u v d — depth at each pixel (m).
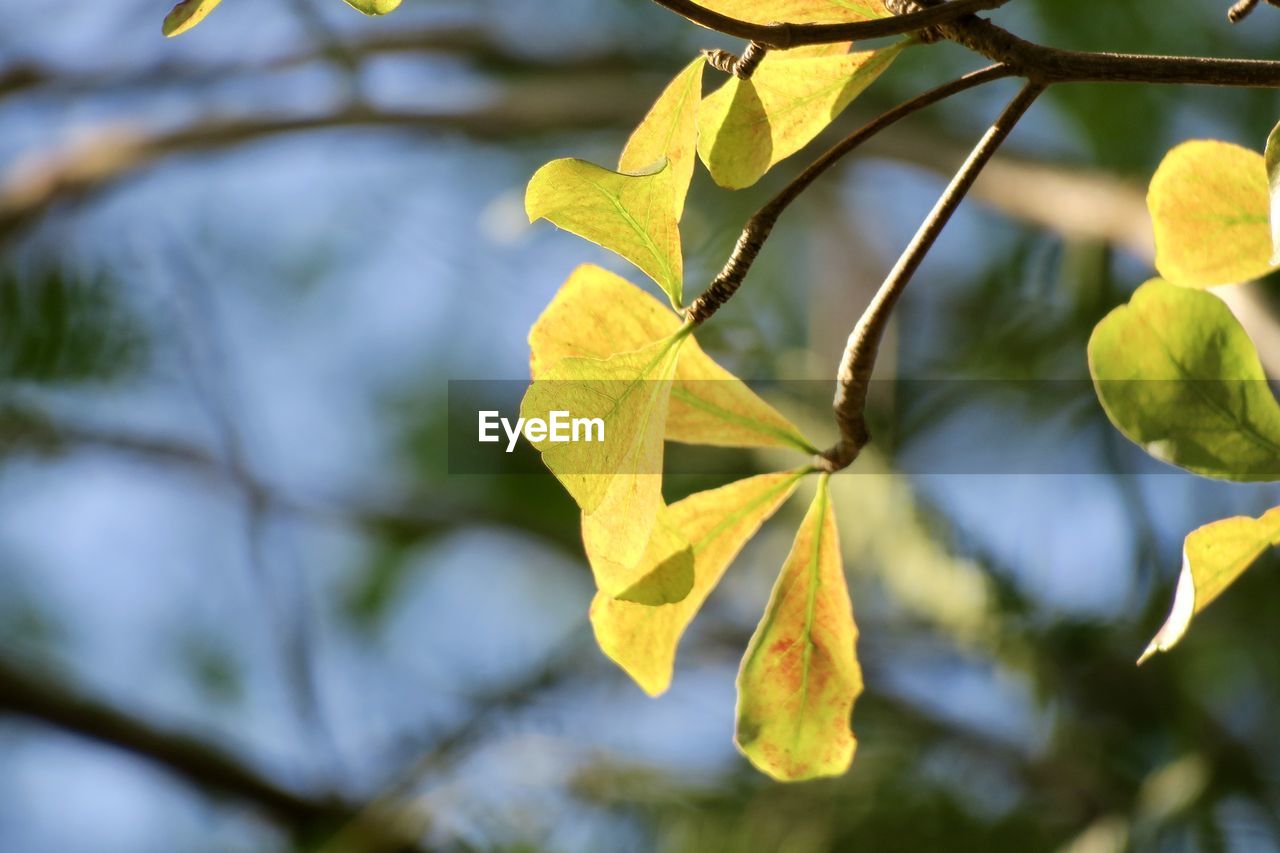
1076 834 1.30
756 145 0.69
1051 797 1.37
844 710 0.70
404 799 1.55
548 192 0.66
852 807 1.32
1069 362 1.54
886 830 1.29
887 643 1.56
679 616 0.70
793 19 0.68
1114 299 1.52
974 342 1.64
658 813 1.40
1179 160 0.71
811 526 0.70
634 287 0.69
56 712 1.80
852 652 0.70
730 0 0.68
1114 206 1.50
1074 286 1.55
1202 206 0.71
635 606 0.70
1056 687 1.35
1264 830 1.25
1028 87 0.66
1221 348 0.69
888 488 1.45
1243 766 1.29
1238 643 1.40
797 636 0.70
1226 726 1.35
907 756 1.40
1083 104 1.60
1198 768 1.28
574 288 0.69
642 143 0.68
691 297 1.62
